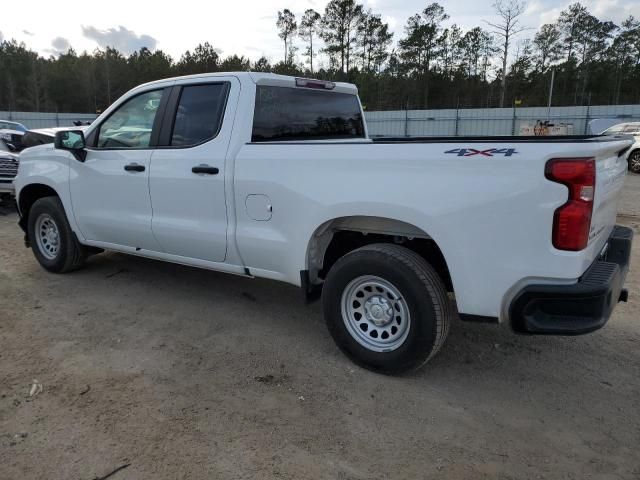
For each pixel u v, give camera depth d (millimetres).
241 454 2750
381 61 82938
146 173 4473
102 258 6324
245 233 3941
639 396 3340
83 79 84250
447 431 2971
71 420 3027
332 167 3438
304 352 3926
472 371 3652
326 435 2924
